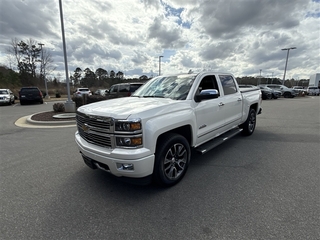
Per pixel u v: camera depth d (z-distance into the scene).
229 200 2.53
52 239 1.94
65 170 3.57
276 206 2.37
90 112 2.71
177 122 2.82
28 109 13.58
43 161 4.01
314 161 3.75
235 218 2.18
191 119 3.10
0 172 3.51
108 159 2.46
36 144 5.20
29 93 17.36
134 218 2.23
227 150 4.47
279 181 2.99
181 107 2.99
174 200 2.57
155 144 2.52
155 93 3.76
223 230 2.01
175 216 2.25
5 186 3.01
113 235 1.98
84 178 3.25
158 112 2.62
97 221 2.20
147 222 2.16
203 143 3.65
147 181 2.58
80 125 3.10
